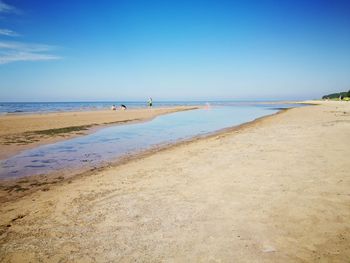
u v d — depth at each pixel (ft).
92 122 76.48
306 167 22.84
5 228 14.60
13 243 12.91
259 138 40.06
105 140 46.60
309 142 33.99
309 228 13.10
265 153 28.99
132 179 22.54
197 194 18.06
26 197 19.98
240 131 52.42
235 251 11.43
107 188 20.51
